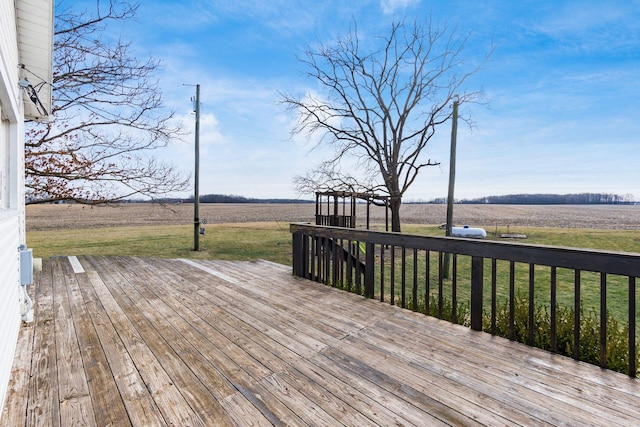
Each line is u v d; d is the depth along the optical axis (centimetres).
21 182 320
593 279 770
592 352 220
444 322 280
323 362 209
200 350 226
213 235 1576
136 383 184
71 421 151
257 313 304
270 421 151
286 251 1095
